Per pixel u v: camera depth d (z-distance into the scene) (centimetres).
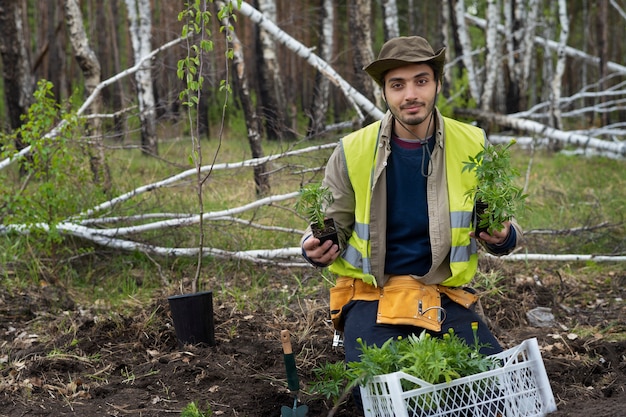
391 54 338
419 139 351
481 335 348
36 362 425
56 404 378
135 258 637
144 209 700
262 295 565
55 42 1936
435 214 346
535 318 531
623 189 980
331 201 350
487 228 337
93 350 453
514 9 1747
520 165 1226
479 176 333
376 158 348
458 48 1531
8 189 684
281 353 448
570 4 2694
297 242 685
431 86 343
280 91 1684
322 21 1491
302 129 1955
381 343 338
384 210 349
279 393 384
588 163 1291
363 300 355
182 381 403
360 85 1084
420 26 2559
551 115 1551
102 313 522
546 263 657
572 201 887
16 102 1097
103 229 645
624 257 646
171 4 1758
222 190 815
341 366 342
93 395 389
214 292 566
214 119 2033
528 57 1678
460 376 305
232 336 473
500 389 307
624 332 500
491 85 1494
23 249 627
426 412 296
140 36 1332
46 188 599
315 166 723
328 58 1484
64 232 621
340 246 351
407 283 349
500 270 585
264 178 782
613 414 317
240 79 898
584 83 2391
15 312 529
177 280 593
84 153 686
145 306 535
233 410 368
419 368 294
